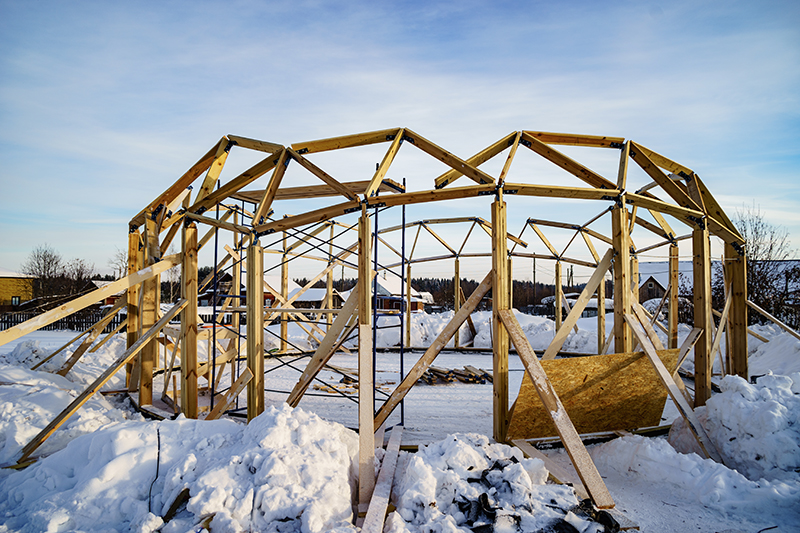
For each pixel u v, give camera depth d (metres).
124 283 5.93
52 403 6.34
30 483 4.25
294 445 4.16
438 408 8.40
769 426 5.05
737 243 7.36
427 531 3.51
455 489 3.91
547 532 3.56
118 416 6.82
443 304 45.88
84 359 10.32
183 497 3.72
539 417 5.77
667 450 5.31
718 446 5.49
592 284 6.07
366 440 4.50
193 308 6.69
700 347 6.75
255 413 6.15
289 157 6.28
